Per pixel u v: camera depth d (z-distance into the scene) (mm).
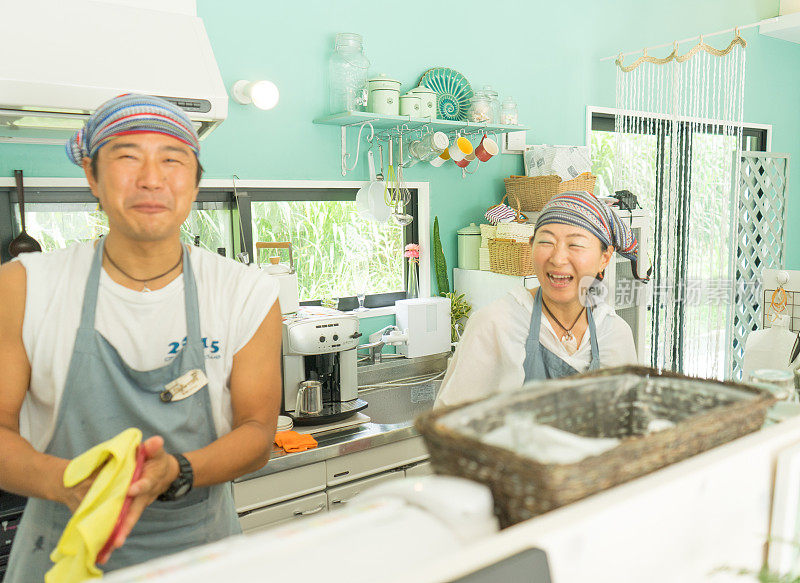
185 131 1042
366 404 2398
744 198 4297
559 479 454
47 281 1045
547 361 1221
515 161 3318
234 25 2471
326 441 2160
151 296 1078
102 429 1080
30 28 1643
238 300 1137
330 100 2730
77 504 787
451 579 387
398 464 2324
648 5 3725
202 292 1127
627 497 475
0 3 1644
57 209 2271
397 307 2932
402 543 439
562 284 1184
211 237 2588
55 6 1723
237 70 2498
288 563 408
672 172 3387
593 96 3568
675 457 539
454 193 3127
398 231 3066
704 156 3596
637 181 3551
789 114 4633
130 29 1801
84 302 1052
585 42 3498
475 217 3211
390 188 2838
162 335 1099
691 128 3662
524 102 3311
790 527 607
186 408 1117
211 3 2412
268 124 2594
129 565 1095
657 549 500
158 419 1092
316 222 2816
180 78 1761
